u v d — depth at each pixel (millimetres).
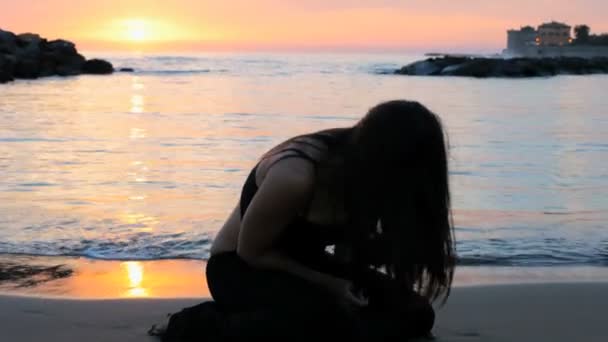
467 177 9359
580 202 7699
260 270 2838
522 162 10906
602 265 5074
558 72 61562
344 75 51781
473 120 18750
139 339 3186
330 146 2635
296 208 2658
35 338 3201
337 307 2789
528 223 6547
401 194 2447
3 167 9703
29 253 5281
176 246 5574
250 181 2812
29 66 40562
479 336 3260
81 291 4262
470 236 5980
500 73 53594
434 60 57750
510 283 4289
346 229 2629
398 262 2529
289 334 2770
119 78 42031
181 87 33344
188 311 3031
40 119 17328
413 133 2412
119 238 5805
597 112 21656
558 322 3482
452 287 4129
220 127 16109
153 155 11211
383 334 2928
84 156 10961
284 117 18953
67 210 6930
